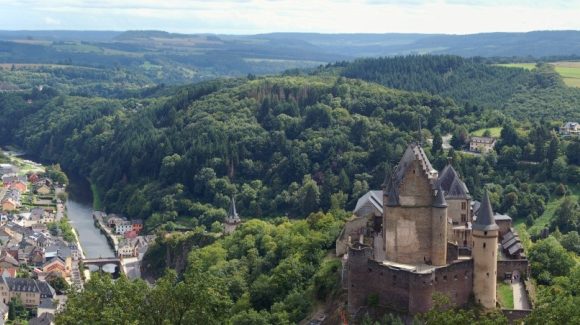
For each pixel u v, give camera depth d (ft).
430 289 617.62
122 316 489.26
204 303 522.06
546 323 457.27
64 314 513.45
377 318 633.61
